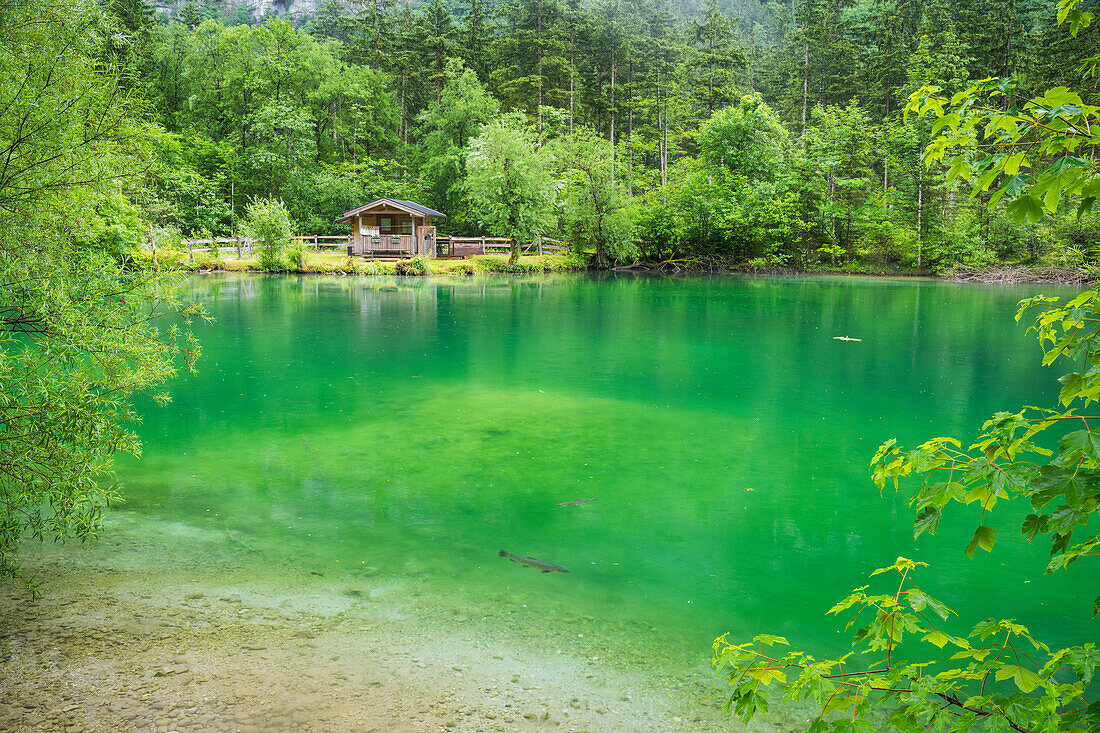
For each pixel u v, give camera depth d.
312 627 4.61
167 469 7.82
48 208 4.77
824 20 64.31
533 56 61.94
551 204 42.03
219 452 8.49
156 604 4.84
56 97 4.57
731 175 46.78
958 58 47.31
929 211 43.12
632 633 4.66
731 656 2.14
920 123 43.22
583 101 62.22
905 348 17.17
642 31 74.12
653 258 46.78
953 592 5.31
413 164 57.91
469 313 23.14
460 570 5.55
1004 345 17.62
